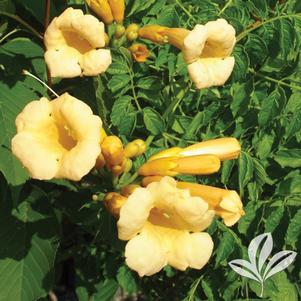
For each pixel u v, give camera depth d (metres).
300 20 0.35
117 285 0.42
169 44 0.35
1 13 0.34
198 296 0.41
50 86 0.34
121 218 0.25
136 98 0.35
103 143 0.29
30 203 0.36
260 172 0.37
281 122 0.37
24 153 0.27
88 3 0.32
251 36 0.35
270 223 0.37
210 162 0.29
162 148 0.35
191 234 0.27
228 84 0.37
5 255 0.36
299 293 0.41
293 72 0.37
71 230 0.45
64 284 0.60
